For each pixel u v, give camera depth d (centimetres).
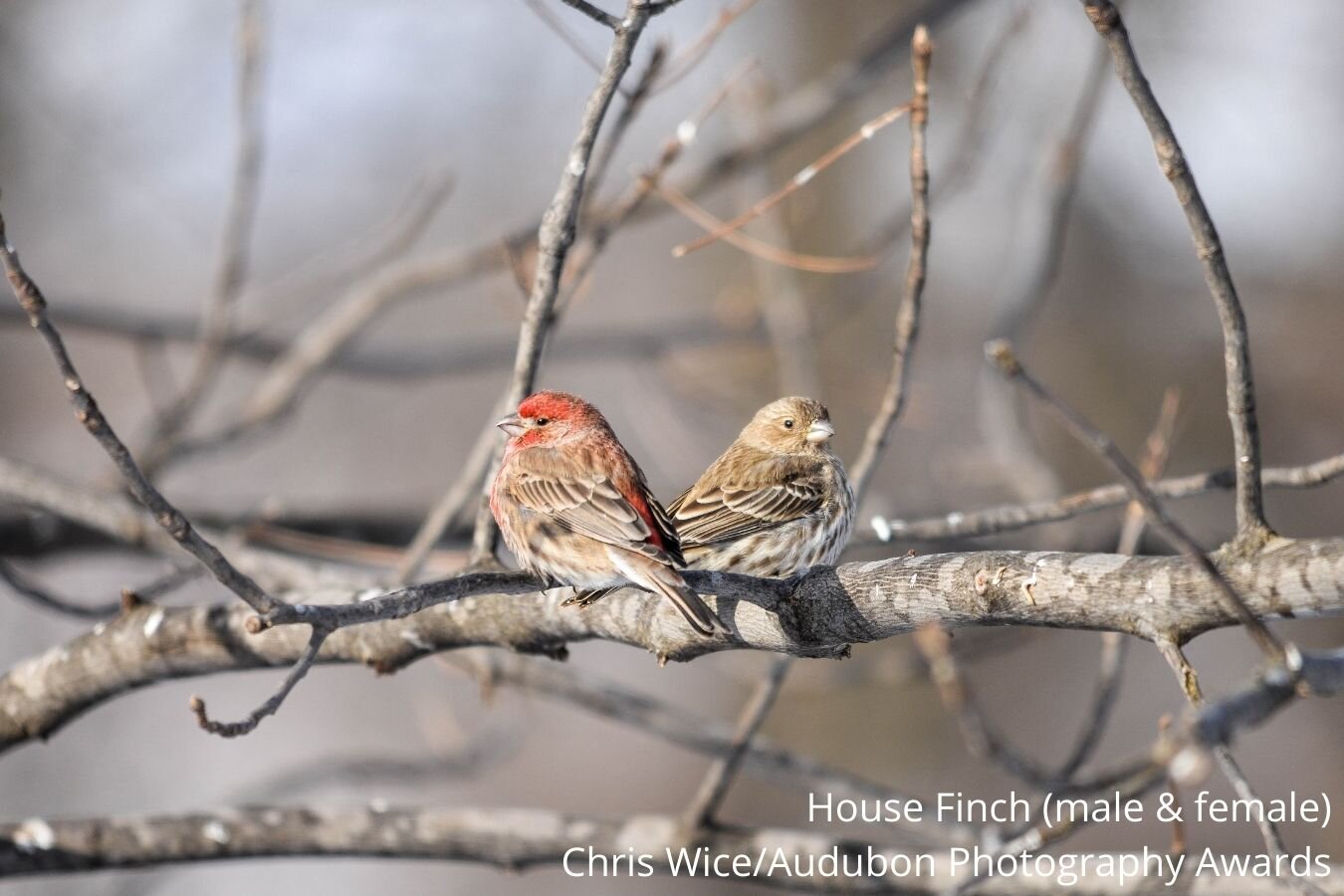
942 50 2145
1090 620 567
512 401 773
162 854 866
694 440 1703
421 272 1314
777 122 1307
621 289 2395
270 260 2275
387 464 2336
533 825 919
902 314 812
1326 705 1891
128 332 1341
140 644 791
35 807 1898
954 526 852
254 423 1277
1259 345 2072
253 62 1166
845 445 2052
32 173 1888
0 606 1873
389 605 620
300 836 891
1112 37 550
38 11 1662
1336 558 512
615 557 678
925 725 2041
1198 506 1861
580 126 724
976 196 2138
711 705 2197
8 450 2167
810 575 648
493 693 1057
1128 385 2098
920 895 895
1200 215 547
